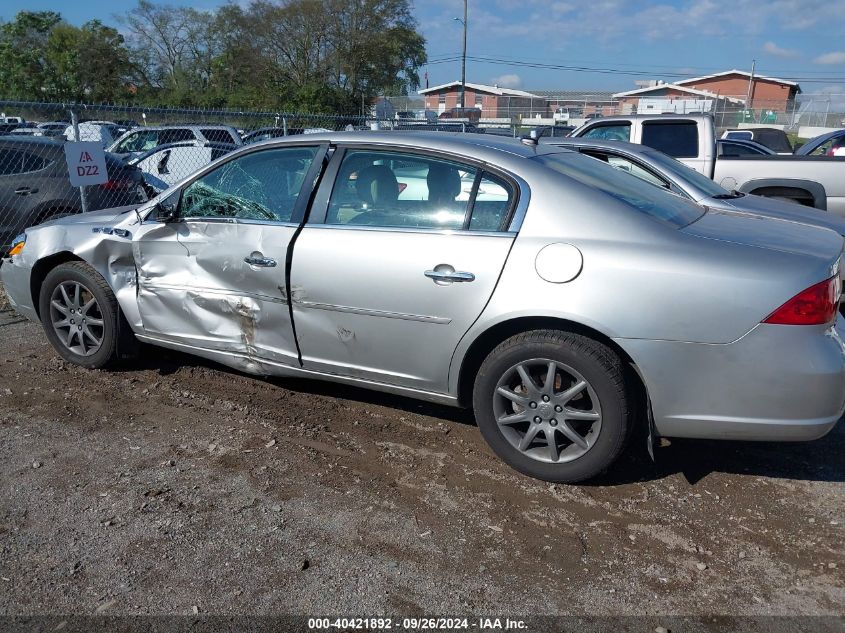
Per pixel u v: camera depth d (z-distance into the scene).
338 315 3.88
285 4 43.34
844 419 4.47
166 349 5.40
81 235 4.79
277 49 44.72
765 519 3.36
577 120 34.88
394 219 3.80
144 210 4.59
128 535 3.16
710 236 3.41
